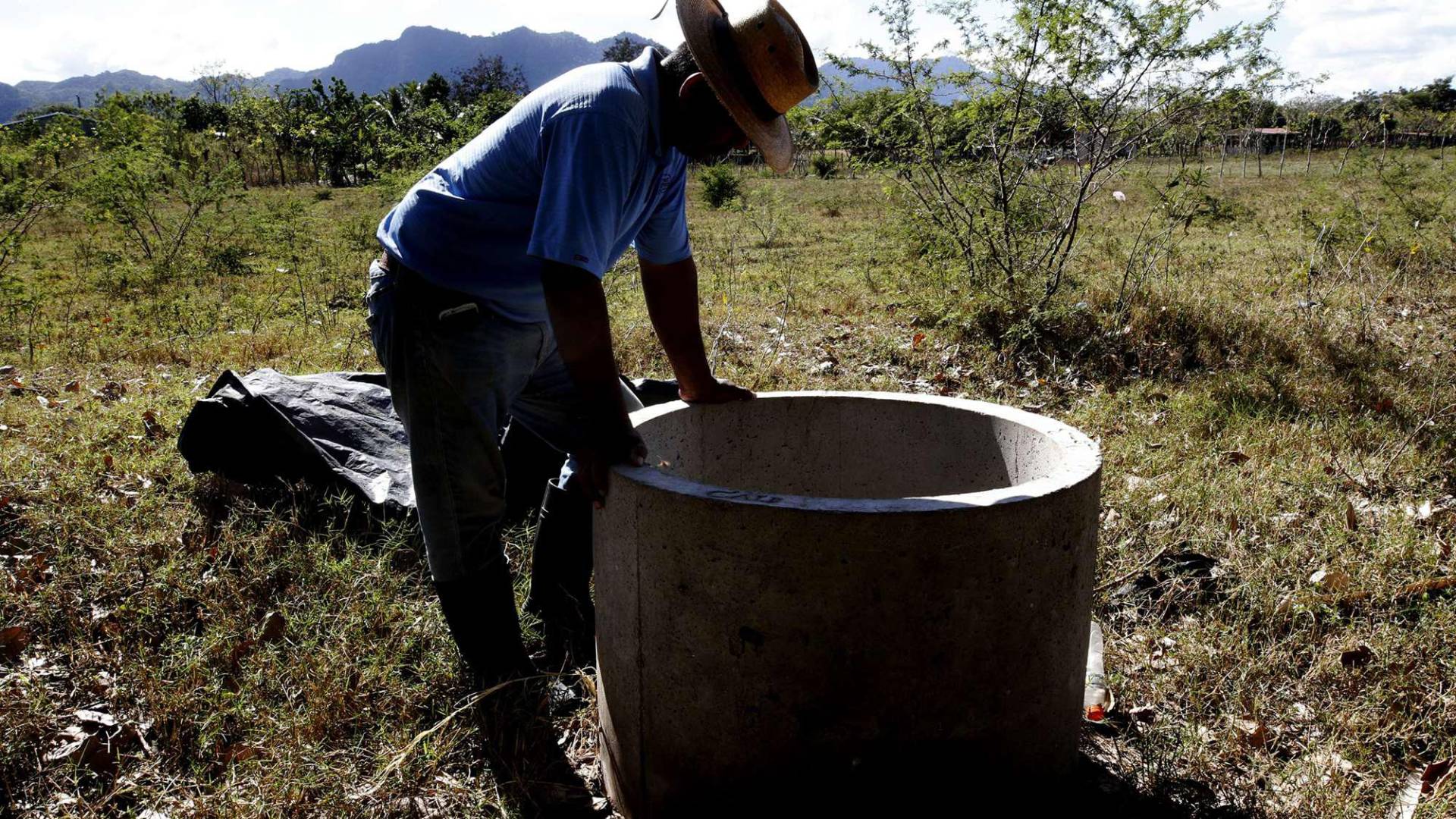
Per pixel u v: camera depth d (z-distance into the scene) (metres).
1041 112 7.09
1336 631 2.90
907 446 2.62
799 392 2.67
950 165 7.46
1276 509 3.73
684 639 1.94
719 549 1.83
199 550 3.25
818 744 1.89
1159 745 2.42
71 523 3.37
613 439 2.06
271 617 2.88
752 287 9.02
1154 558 3.19
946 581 1.78
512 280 2.24
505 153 2.14
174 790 2.26
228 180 13.39
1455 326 7.09
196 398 4.97
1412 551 3.29
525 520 3.51
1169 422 4.88
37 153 10.60
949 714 1.88
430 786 2.28
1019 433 2.33
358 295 8.45
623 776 2.21
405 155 9.62
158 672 2.59
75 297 9.58
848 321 7.32
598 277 2.02
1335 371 5.84
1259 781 2.32
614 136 1.99
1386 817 2.18
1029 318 6.34
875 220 15.20
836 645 1.82
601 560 2.16
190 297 9.02
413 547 3.31
